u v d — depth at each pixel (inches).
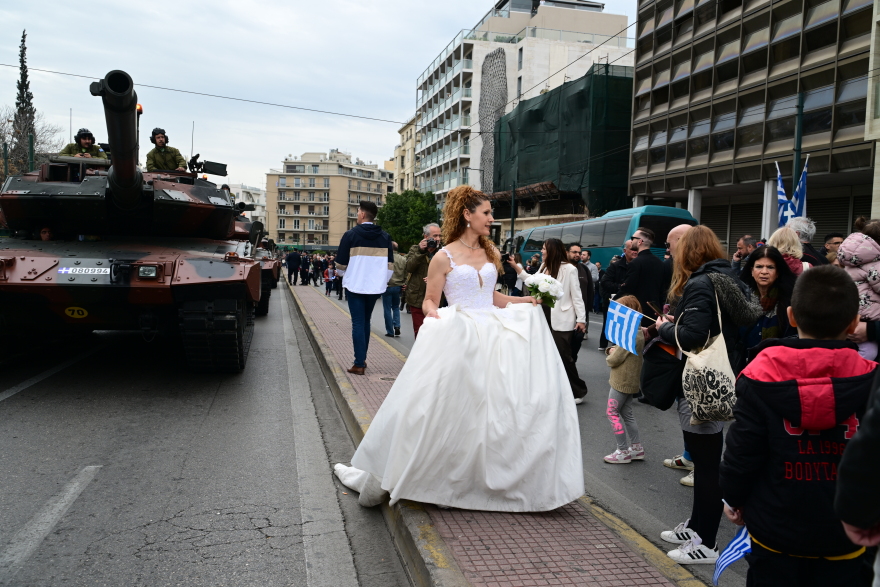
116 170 266.2
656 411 260.4
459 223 146.9
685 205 1295.5
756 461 77.6
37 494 150.5
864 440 53.0
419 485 129.6
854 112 777.6
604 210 1365.7
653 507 154.5
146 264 243.0
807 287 77.1
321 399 261.0
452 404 129.0
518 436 132.2
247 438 201.6
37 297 240.8
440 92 2618.1
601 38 2134.6
